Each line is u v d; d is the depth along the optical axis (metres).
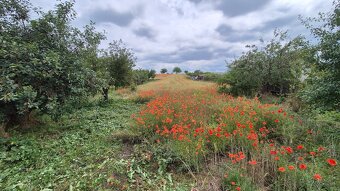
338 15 4.36
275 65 10.91
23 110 4.58
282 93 11.20
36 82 5.04
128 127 5.54
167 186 3.00
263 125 4.59
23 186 2.91
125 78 13.22
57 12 5.84
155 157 3.72
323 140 4.13
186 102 7.10
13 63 4.38
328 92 4.36
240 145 3.67
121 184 2.97
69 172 3.32
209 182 2.93
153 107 5.57
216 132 3.82
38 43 5.32
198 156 3.42
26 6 5.42
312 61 4.82
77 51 6.48
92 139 4.94
